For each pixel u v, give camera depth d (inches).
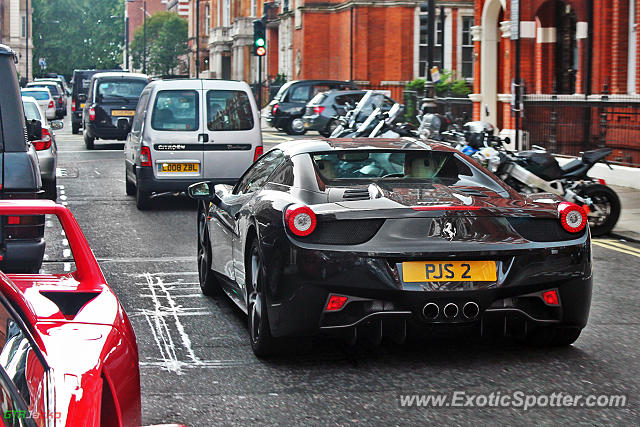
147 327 325.7
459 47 2144.4
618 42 952.3
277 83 2556.6
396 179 294.8
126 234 560.7
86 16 6481.3
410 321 263.0
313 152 305.9
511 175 565.3
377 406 236.8
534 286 265.9
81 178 919.7
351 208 260.8
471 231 261.0
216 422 224.2
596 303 372.8
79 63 6476.4
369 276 254.8
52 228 590.2
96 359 138.0
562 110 943.0
